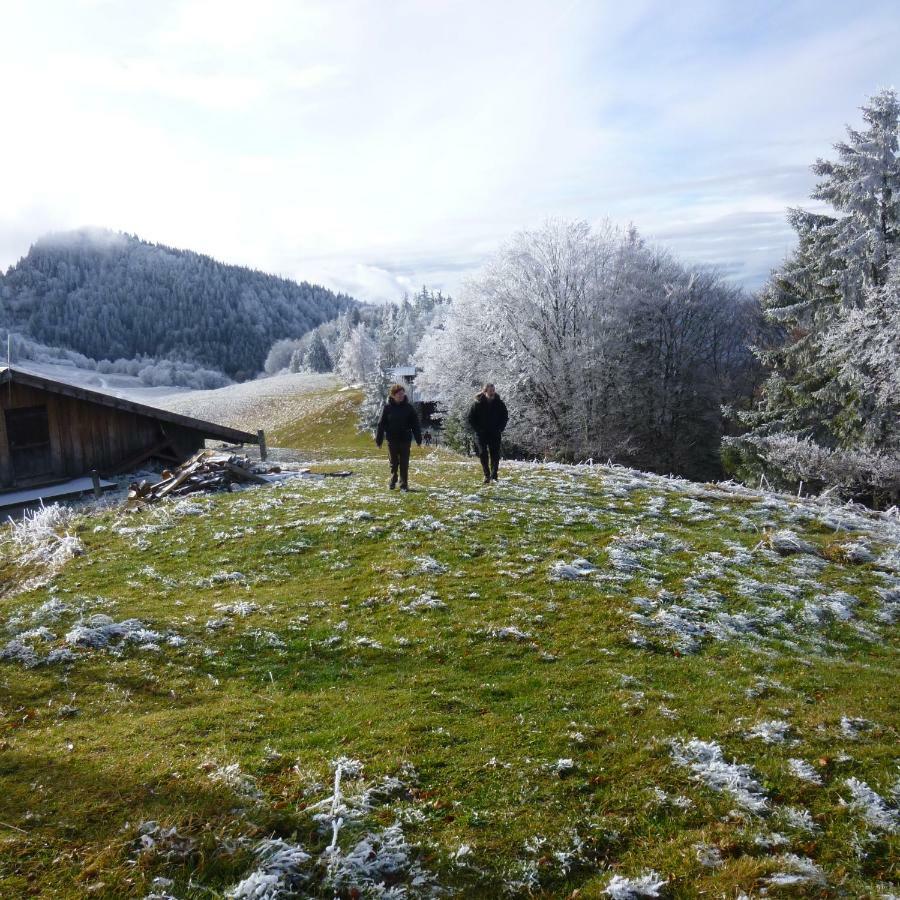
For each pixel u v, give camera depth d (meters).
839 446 33.38
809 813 5.90
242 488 21.58
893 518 20.36
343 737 7.07
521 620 10.90
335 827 5.30
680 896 4.93
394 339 146.75
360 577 13.02
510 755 6.74
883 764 6.64
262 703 8.09
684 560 14.18
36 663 9.30
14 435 25.70
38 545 16.34
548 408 46.88
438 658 9.62
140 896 4.51
